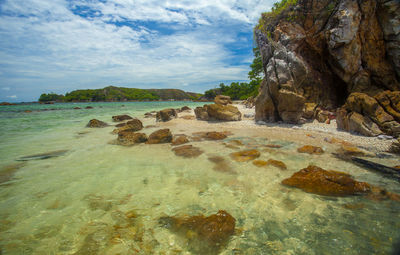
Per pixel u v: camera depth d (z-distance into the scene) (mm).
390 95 10766
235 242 3516
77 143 10781
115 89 186625
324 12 14984
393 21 12727
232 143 10328
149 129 15242
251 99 34812
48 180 6102
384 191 5160
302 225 3941
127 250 3352
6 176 6359
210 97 134875
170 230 3844
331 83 16844
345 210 4406
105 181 6062
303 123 14711
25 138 11961
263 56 18453
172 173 6656
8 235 3688
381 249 3242
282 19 17516
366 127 10750
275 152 8570
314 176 5641
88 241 3553
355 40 13477
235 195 5176
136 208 4625
